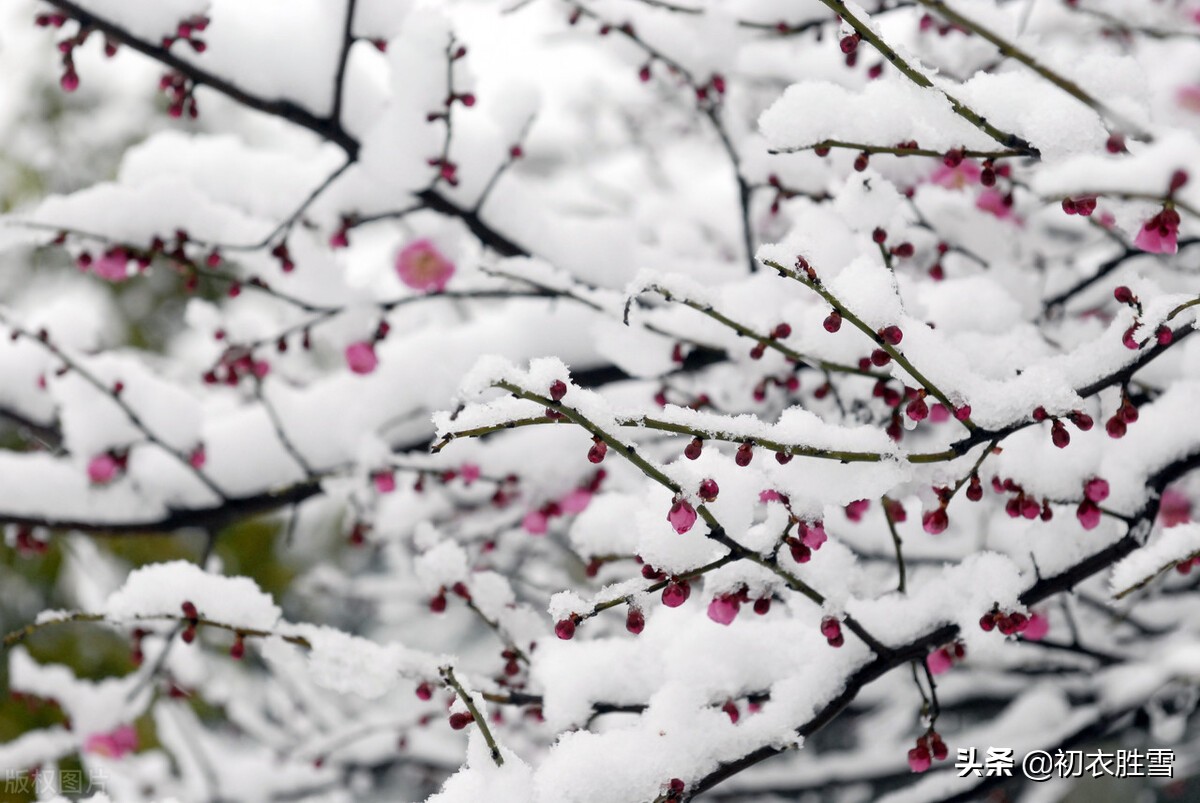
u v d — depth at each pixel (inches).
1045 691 140.5
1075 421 64.6
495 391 120.5
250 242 114.2
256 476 122.3
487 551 138.7
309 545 262.4
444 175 110.3
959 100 61.7
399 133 106.3
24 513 115.5
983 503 119.3
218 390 155.1
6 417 124.8
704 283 122.6
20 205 238.4
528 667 91.7
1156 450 75.5
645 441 130.0
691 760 65.6
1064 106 61.2
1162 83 128.0
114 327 241.9
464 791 63.4
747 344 104.1
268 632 76.2
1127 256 108.6
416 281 119.7
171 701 145.9
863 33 61.6
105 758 123.3
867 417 98.3
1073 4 134.9
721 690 74.3
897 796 107.6
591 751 64.7
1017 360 82.7
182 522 120.1
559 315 123.5
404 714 160.1
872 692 147.6
